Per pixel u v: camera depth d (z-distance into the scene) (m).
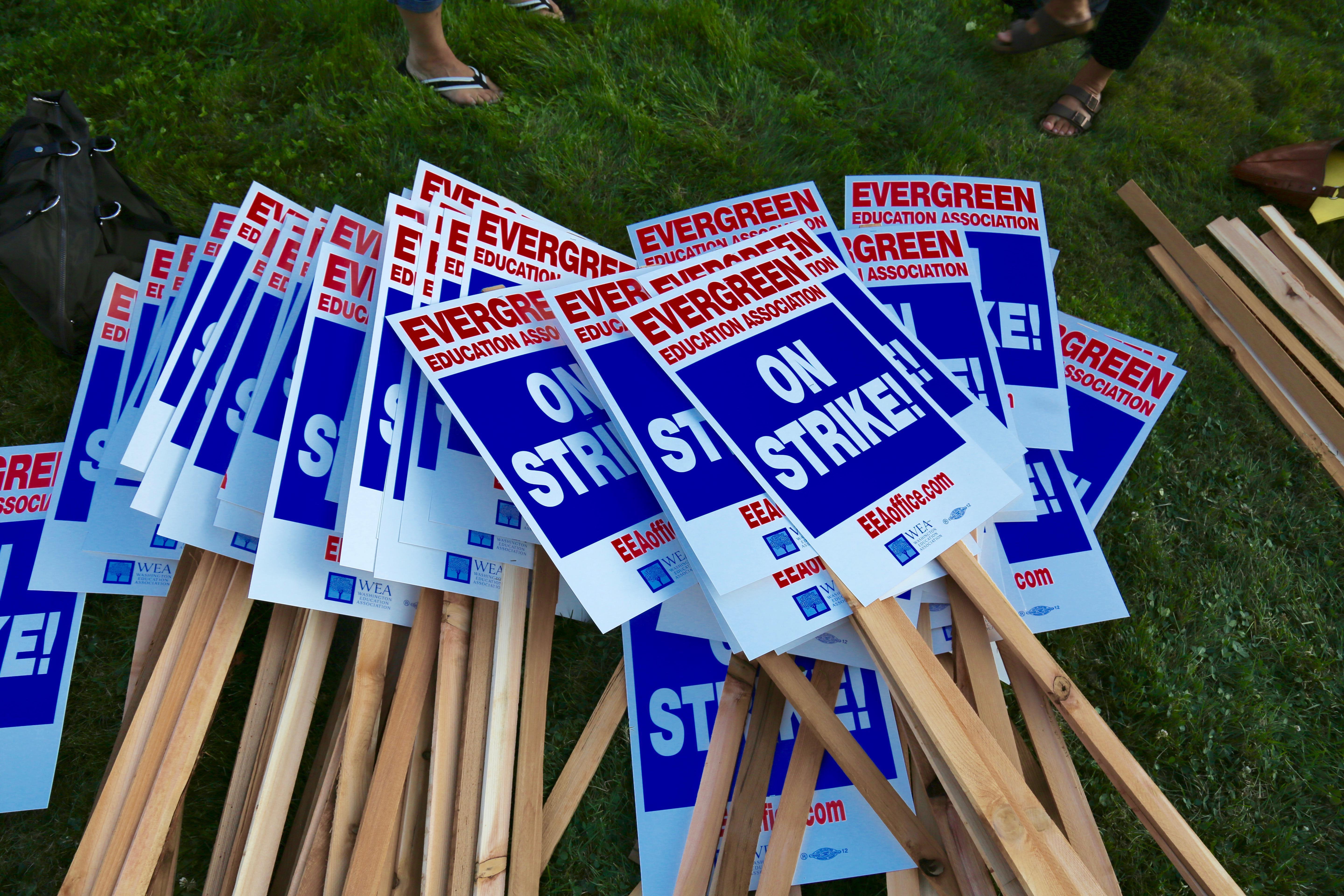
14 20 2.59
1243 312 2.37
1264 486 2.15
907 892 1.48
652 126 2.52
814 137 2.59
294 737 1.44
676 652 1.67
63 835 1.61
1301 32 3.23
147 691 1.44
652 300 1.71
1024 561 1.83
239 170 2.38
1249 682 1.86
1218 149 2.83
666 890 1.50
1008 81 2.86
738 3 2.86
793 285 1.81
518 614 1.56
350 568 1.44
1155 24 2.49
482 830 1.40
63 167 1.88
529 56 2.62
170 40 2.58
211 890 1.38
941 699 1.35
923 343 1.97
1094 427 2.08
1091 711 1.42
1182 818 1.33
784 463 1.53
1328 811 1.75
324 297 1.68
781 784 1.58
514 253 1.91
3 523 1.77
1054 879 1.20
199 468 1.53
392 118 2.45
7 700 1.64
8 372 2.03
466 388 1.57
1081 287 2.44
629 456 1.59
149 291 1.94
